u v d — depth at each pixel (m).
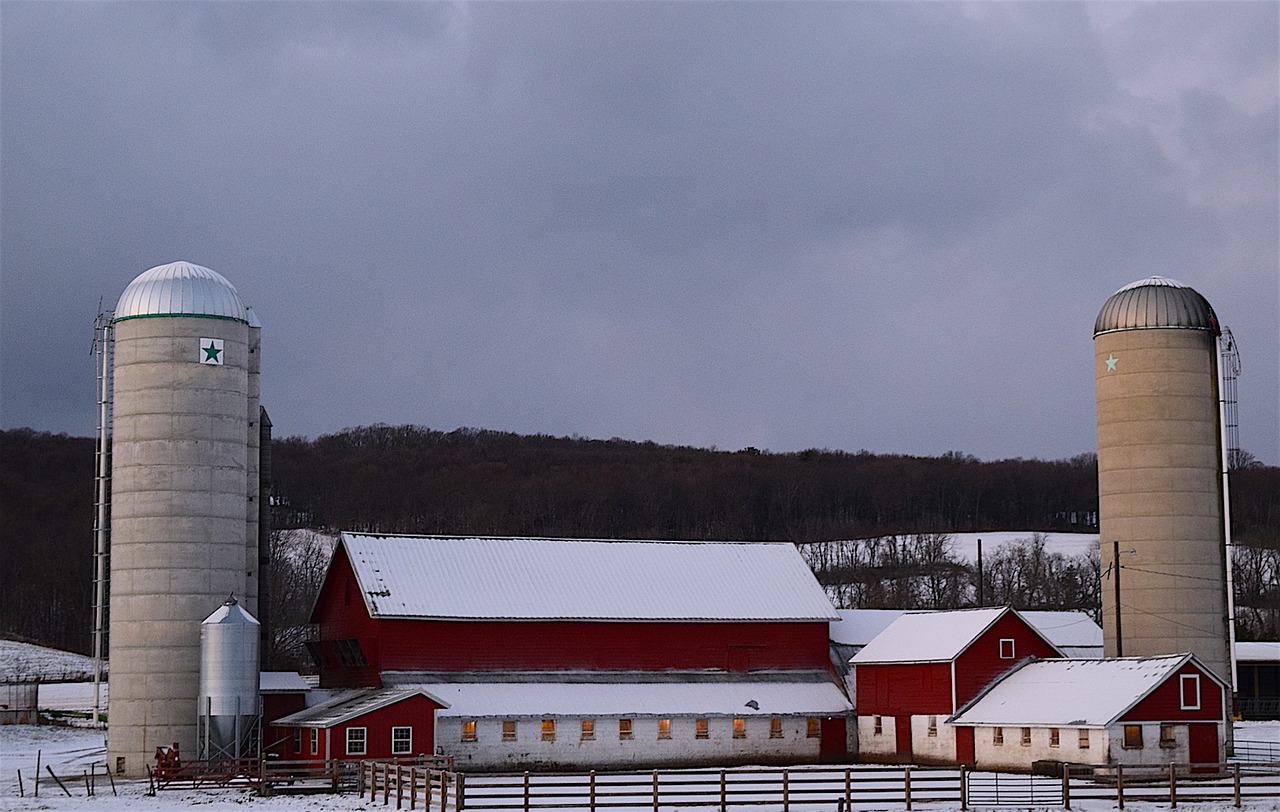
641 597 78.31
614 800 53.31
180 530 67.94
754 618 78.81
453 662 72.88
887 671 74.75
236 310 70.62
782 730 75.31
